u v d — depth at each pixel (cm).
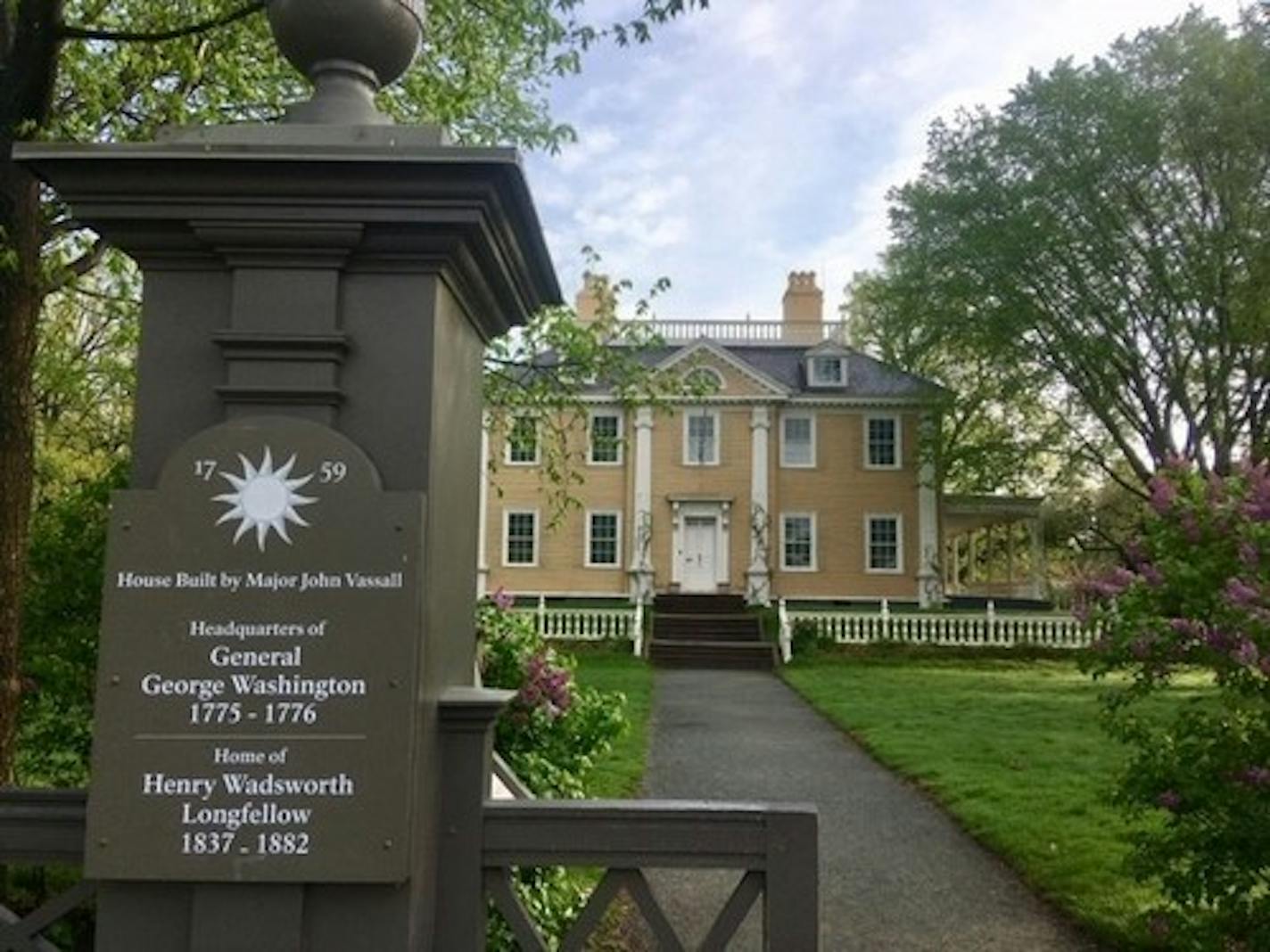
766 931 233
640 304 1059
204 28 471
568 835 236
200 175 219
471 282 246
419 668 218
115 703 214
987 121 3064
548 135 861
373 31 245
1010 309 2975
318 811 212
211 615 216
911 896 661
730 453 3328
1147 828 720
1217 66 2727
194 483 219
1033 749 1155
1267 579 429
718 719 1536
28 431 473
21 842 238
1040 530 3625
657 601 3056
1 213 461
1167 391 2911
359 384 225
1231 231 2706
